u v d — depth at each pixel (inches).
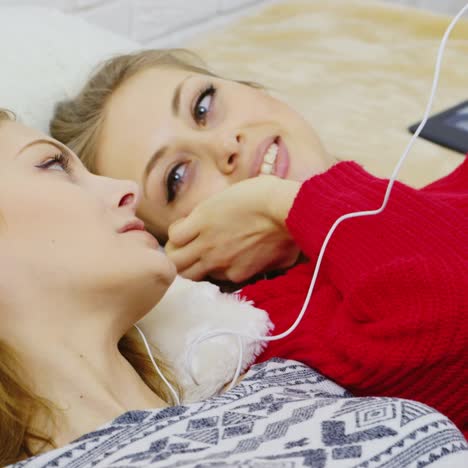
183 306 33.8
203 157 41.2
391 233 31.2
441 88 59.5
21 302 27.4
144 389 29.5
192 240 39.5
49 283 27.7
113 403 27.3
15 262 27.5
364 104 57.3
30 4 61.6
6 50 47.7
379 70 62.3
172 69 44.5
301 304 34.6
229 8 81.7
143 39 73.3
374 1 74.5
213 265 39.7
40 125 46.6
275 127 42.3
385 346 29.6
